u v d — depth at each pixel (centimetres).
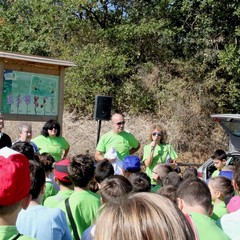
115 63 1934
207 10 1944
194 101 1917
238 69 1795
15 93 949
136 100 1962
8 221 209
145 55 2055
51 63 986
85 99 2017
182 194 312
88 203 381
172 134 1870
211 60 1919
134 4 2058
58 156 777
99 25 2131
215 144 1880
